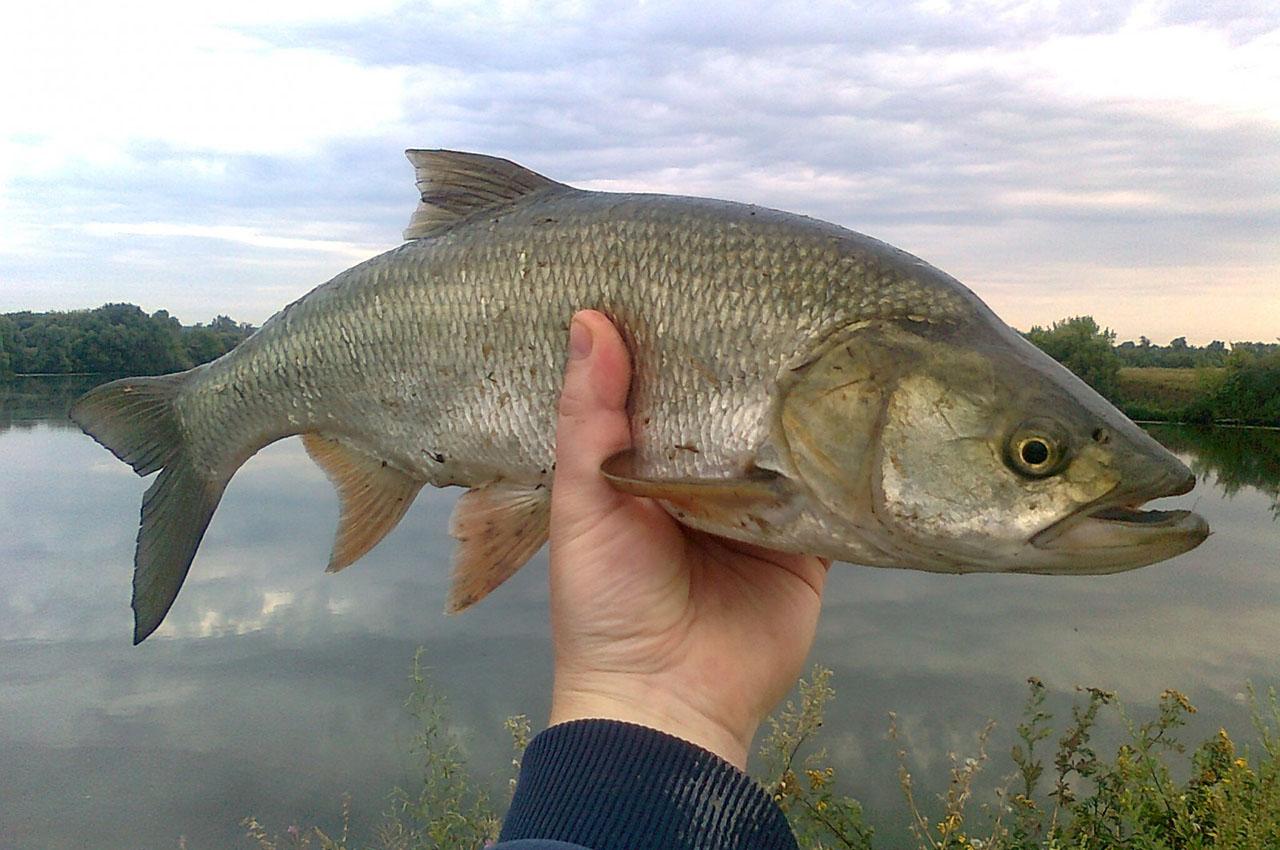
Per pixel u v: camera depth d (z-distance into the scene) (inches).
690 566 13.1
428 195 15.7
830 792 27.4
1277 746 22.8
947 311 12.3
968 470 11.6
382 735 49.6
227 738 50.7
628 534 12.4
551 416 14.2
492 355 14.6
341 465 16.7
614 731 10.7
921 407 11.9
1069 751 28.0
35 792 45.4
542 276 14.2
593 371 12.8
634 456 13.2
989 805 34.0
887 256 12.8
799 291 12.7
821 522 12.4
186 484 17.8
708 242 13.3
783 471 12.4
